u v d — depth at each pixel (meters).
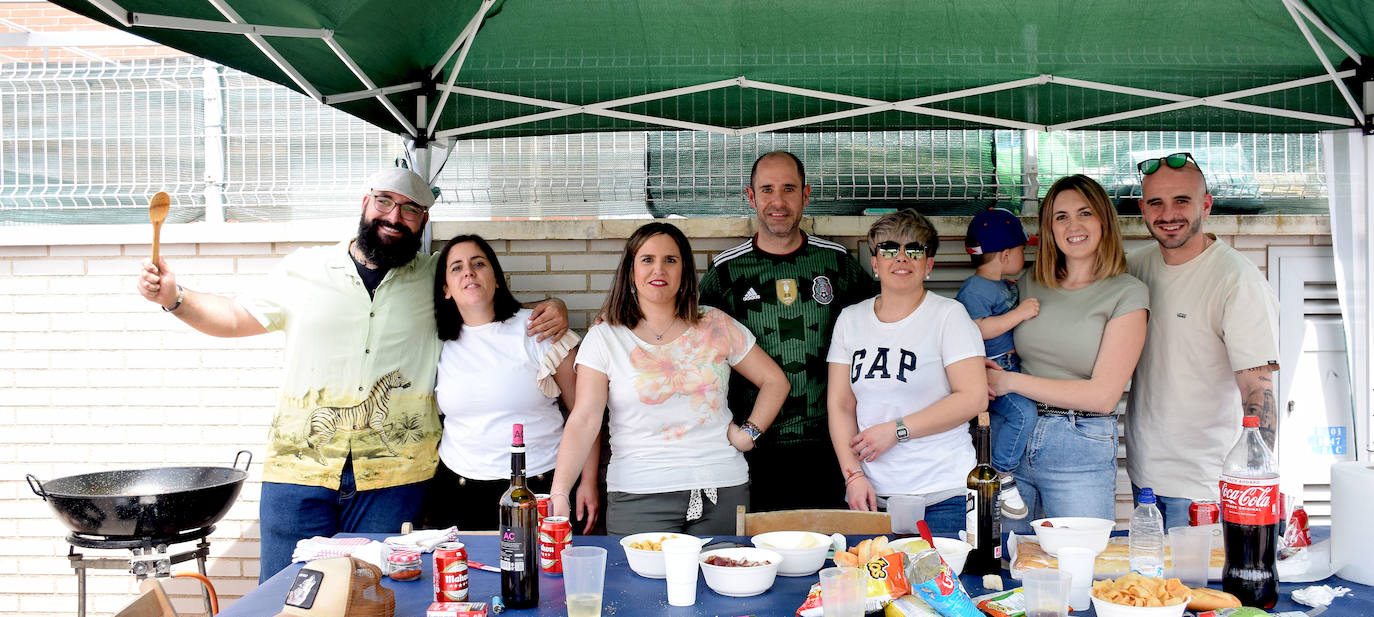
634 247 3.75
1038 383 3.74
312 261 4.07
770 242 4.31
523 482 2.45
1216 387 3.82
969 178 4.83
